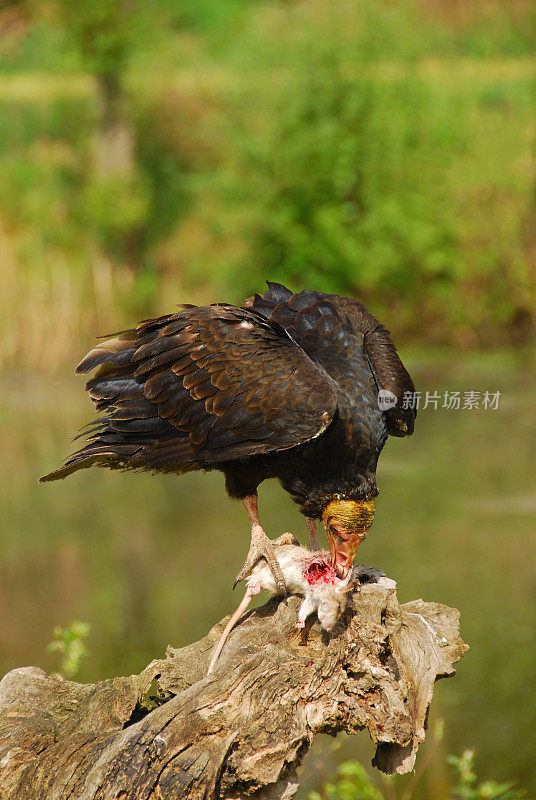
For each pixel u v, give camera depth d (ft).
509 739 31.94
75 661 29.58
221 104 89.56
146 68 84.94
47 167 86.58
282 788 16.48
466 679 34.83
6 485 53.62
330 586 17.87
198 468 21.76
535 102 89.45
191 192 86.58
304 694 16.96
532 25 109.81
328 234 80.89
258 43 86.28
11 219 82.43
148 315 80.48
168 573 42.86
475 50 107.14
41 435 60.39
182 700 16.96
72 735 17.97
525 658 35.42
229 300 82.23
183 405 20.58
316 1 87.76
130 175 83.71
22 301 74.18
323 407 19.77
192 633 37.91
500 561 42.09
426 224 80.69
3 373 72.38
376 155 81.20
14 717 18.92
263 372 20.29
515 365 72.54
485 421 60.80
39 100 91.97
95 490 54.75
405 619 19.10
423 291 82.23
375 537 45.29
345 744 32.19
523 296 80.48
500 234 80.33
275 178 82.07
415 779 29.48
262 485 55.21
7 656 36.27
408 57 84.64
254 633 18.71
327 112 81.87
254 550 19.94
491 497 49.16
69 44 81.82
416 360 74.79
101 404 21.31
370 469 19.97
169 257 83.87
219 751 16.28
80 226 82.02
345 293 82.07
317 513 20.33
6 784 17.39
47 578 42.78
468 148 83.51
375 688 17.34
